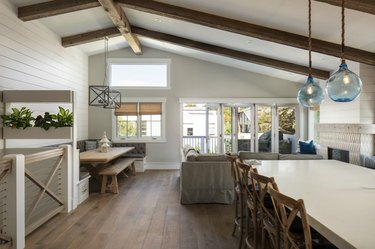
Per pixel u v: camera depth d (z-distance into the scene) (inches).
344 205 67.6
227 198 176.9
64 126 165.2
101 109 316.5
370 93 213.2
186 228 136.5
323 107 277.6
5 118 161.0
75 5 178.4
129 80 319.9
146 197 192.1
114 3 183.2
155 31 246.5
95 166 215.8
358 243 46.2
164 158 317.7
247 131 323.9
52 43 226.1
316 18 154.5
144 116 320.5
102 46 295.6
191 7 174.2
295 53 222.7
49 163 172.1
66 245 118.1
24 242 116.9
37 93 163.9
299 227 79.7
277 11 155.4
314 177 101.8
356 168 122.3
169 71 318.0
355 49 189.5
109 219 149.0
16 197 112.7
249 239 122.1
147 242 120.7
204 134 345.4
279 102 319.0
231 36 212.7
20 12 178.2
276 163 136.4
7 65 167.5
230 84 319.3
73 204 167.5
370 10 118.7
